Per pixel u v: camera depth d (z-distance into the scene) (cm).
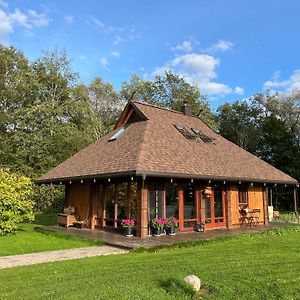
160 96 4194
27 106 3147
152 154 1332
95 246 1123
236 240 1230
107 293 586
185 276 667
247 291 599
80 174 1486
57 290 610
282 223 1894
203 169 1430
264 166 1923
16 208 1439
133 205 1366
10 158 2728
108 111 4112
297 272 727
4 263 870
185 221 1465
